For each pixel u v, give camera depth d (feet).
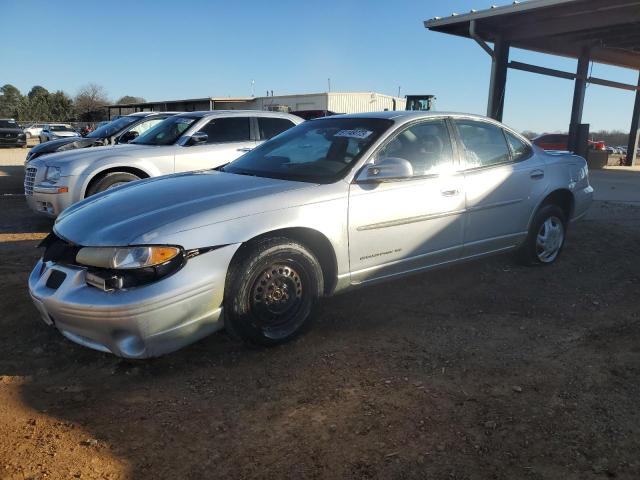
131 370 11.39
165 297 10.28
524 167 17.25
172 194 12.39
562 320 14.07
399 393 10.34
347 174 13.12
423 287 16.38
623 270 18.67
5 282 16.52
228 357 11.93
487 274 17.69
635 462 8.33
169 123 27.81
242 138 27.25
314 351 12.17
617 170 75.92
